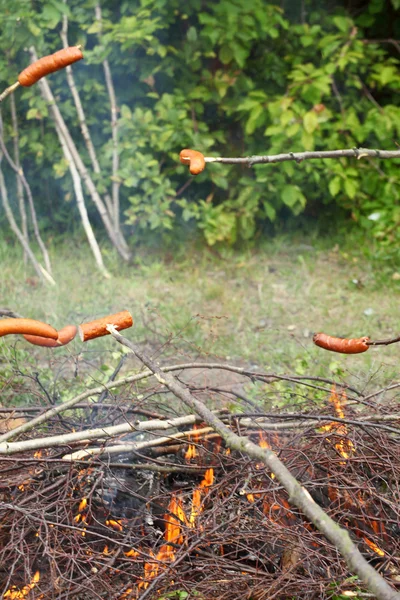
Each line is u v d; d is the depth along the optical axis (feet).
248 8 25.79
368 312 21.71
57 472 10.43
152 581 8.91
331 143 26.73
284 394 14.30
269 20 26.43
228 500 9.79
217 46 27.53
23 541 9.33
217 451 11.18
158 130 25.79
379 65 27.84
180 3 26.25
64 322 20.68
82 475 10.02
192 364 11.88
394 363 18.40
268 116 27.07
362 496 10.57
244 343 19.74
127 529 10.14
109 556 9.49
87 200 27.66
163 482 11.32
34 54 24.32
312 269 25.29
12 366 15.14
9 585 9.48
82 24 25.77
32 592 8.91
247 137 27.71
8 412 12.29
